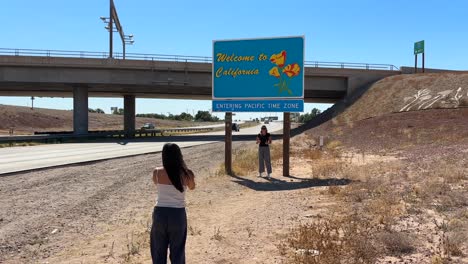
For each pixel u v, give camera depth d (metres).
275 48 17.19
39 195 12.47
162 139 50.59
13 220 9.30
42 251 7.03
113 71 51.03
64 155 26.53
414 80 49.69
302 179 15.76
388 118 41.22
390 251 6.22
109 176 16.91
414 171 15.26
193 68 51.44
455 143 26.48
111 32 60.28
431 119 37.09
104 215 9.91
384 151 27.31
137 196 12.49
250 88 17.44
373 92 51.81
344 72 55.62
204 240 7.39
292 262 5.95
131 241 7.51
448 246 6.09
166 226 4.75
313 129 49.03
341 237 7.04
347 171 16.44
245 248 6.85
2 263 6.41
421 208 9.03
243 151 28.92
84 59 49.84
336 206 9.82
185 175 4.83
